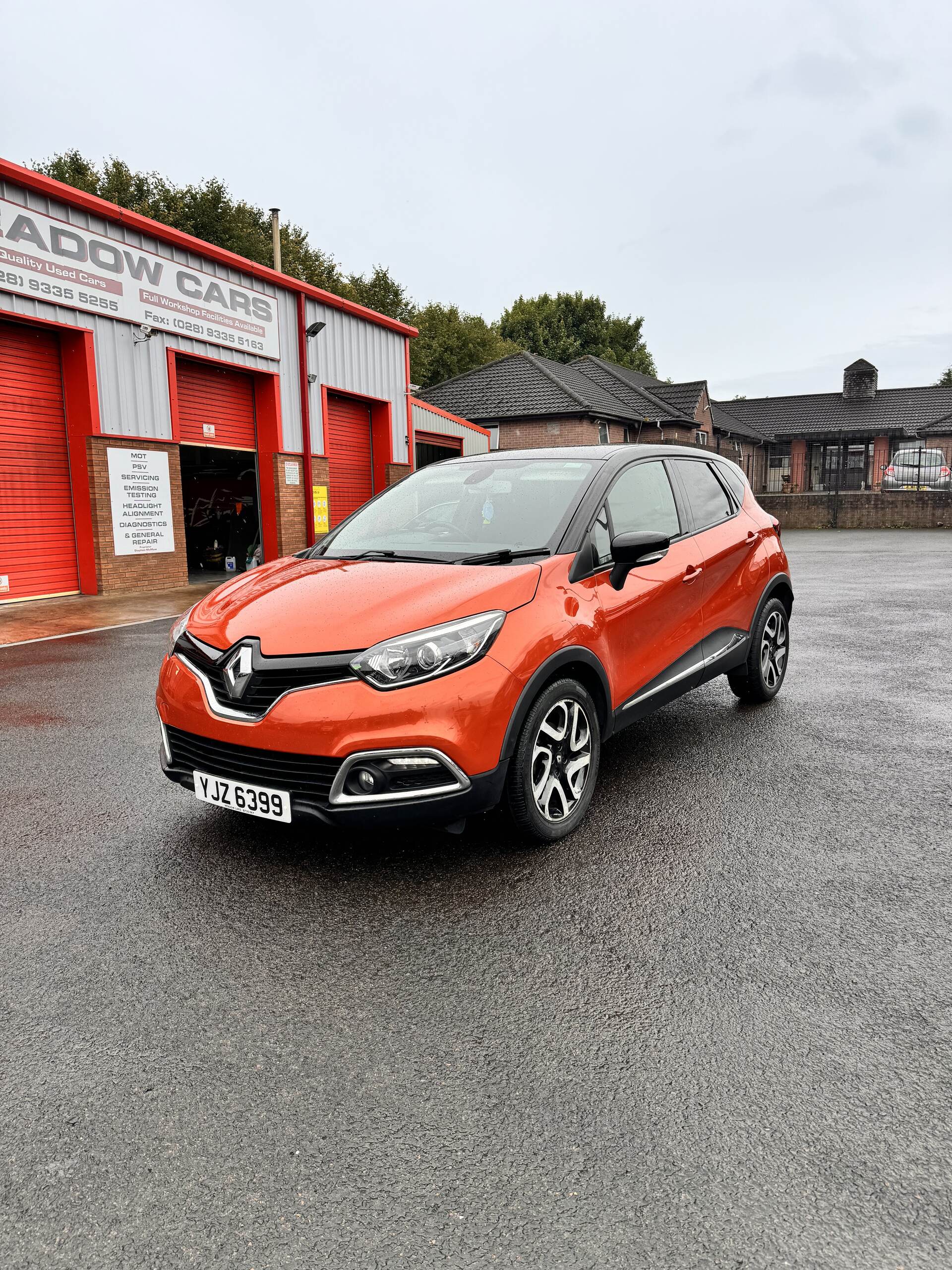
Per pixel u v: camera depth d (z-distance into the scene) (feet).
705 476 16.02
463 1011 7.40
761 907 9.17
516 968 8.05
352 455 62.90
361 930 8.81
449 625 9.51
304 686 9.29
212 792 10.07
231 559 55.31
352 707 9.04
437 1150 5.79
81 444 39.40
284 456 53.47
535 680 9.93
